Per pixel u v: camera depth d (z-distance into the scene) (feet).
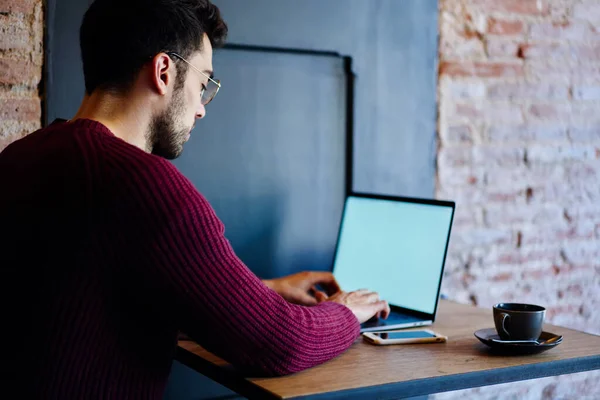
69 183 3.67
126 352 3.79
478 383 4.19
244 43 6.31
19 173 3.85
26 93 5.61
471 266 7.85
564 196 8.36
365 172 7.04
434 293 5.53
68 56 5.71
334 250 6.75
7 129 5.56
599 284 8.73
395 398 4.02
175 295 3.71
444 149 7.55
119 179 3.63
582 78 8.35
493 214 7.92
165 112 4.23
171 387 6.25
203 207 3.80
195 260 3.73
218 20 4.54
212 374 4.33
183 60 4.25
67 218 3.62
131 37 4.07
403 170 7.25
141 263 3.64
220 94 6.31
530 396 8.35
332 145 6.90
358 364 4.33
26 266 3.68
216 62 6.25
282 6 6.46
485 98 7.75
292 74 6.64
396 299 5.85
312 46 6.64
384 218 6.17
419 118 7.30
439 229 5.65
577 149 8.39
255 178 6.52
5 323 3.71
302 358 4.08
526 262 8.20
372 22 6.95
